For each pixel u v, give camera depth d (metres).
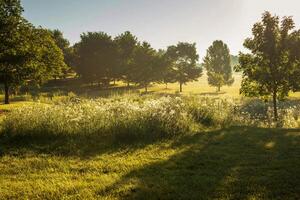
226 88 71.19
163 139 9.72
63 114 11.30
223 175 6.39
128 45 71.44
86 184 5.95
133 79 60.72
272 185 5.76
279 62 17.73
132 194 5.41
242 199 5.17
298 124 14.69
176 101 15.02
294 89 17.69
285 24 17.78
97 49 63.56
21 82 30.33
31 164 7.38
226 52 71.62
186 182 6.00
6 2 25.22
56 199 5.33
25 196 5.47
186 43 66.12
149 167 7.02
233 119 13.91
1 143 9.25
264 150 8.31
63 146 8.84
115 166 7.11
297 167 6.78
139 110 11.56
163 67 61.22
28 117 10.77
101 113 11.29
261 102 26.83
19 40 26.75
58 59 39.06
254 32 18.20
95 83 69.06
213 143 9.24
